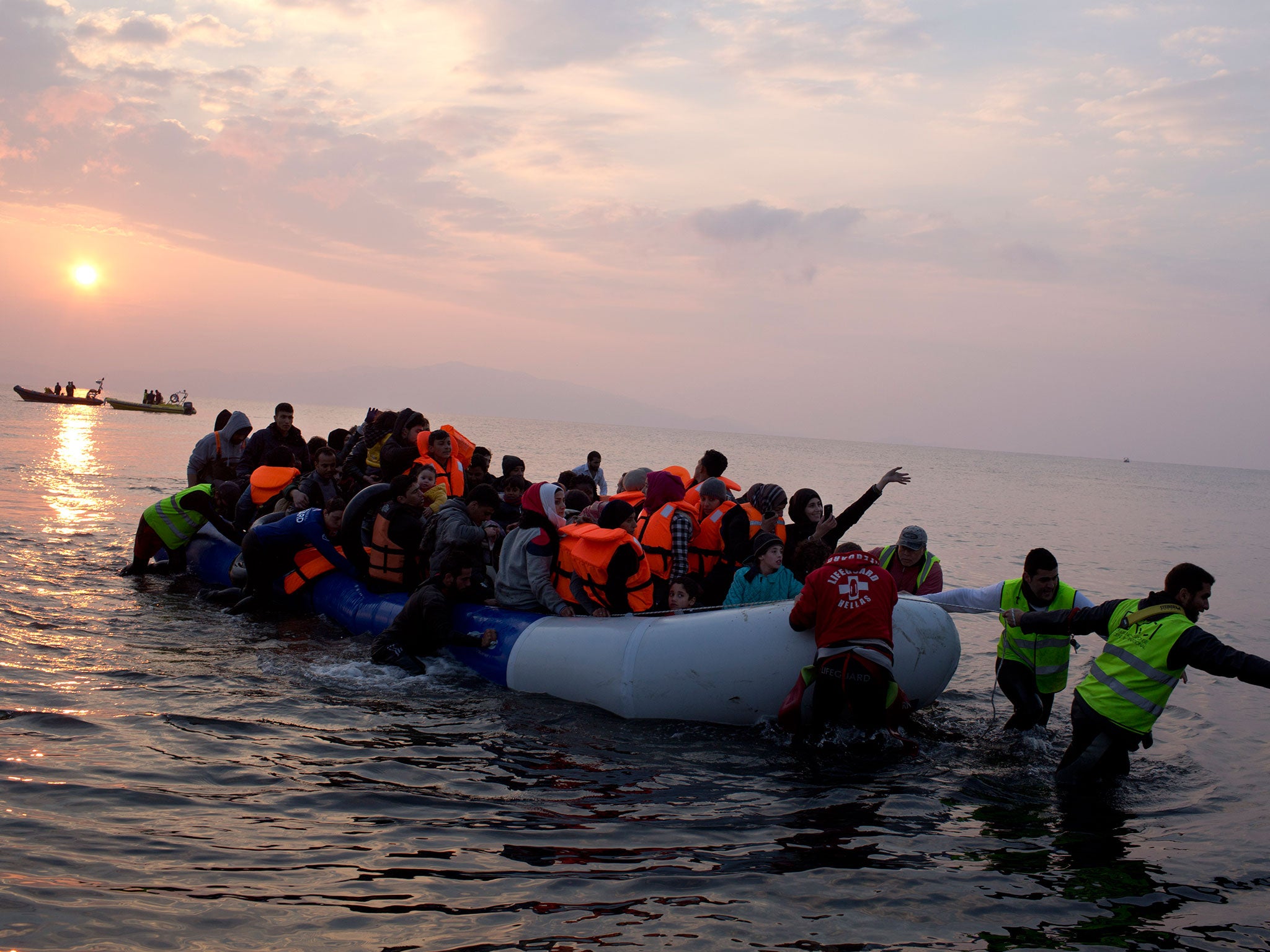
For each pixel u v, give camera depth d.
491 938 3.53
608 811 4.89
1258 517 46.19
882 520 27.78
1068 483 81.06
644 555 7.21
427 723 6.23
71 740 5.41
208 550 10.95
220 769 5.15
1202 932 3.85
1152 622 5.29
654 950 3.50
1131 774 5.92
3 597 9.23
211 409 167.50
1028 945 3.69
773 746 6.14
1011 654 6.48
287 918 3.59
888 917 3.86
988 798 5.33
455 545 7.73
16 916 3.45
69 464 27.11
